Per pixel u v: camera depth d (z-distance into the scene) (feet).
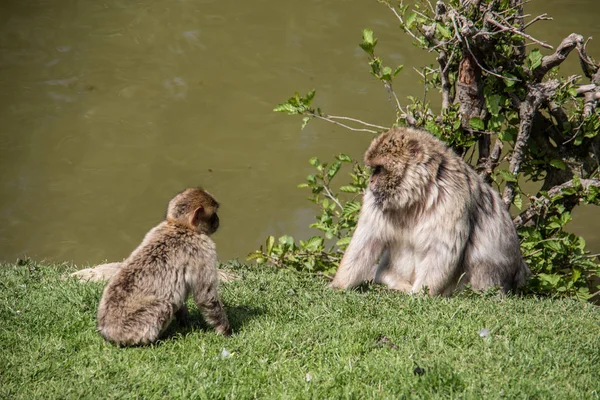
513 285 34.73
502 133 36.76
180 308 26.50
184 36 71.67
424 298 28.86
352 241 32.94
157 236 25.21
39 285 30.68
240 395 21.58
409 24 39.06
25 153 59.62
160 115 63.10
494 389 21.56
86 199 56.03
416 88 64.28
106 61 69.00
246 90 65.26
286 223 54.08
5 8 75.82
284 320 27.22
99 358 23.63
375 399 21.24
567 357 23.59
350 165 59.00
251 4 76.48
